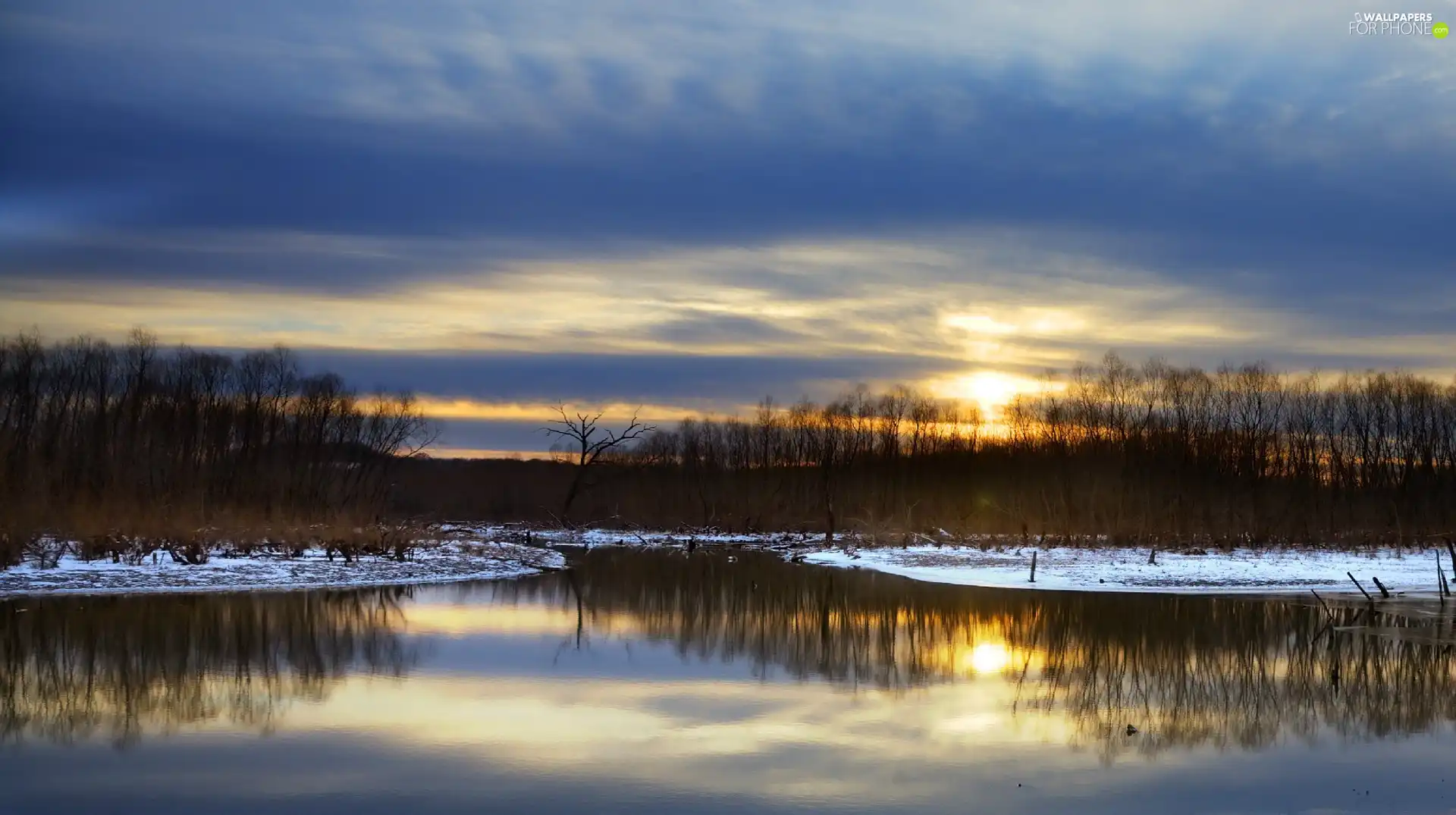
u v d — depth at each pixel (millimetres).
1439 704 22828
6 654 27484
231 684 23625
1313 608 40406
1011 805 15320
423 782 16234
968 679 25203
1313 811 15164
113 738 18859
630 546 82875
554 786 16062
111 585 41906
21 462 53656
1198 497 76312
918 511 88688
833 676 25516
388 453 82688
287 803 15258
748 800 15445
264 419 76188
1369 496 81125
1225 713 21719
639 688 23500
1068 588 47781
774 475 104000
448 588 46375
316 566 48719
